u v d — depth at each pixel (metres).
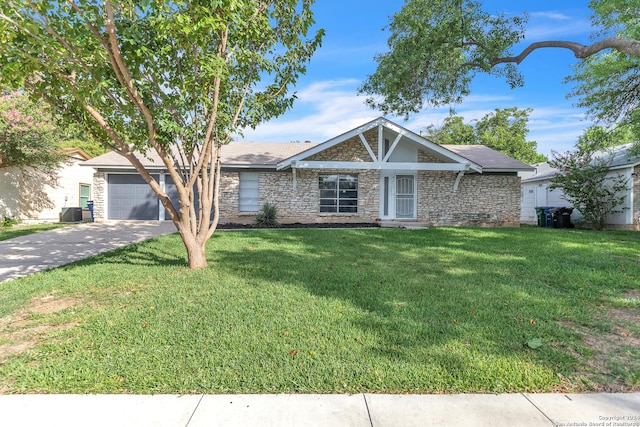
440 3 9.95
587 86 13.60
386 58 11.17
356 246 9.60
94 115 5.59
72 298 5.07
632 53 7.62
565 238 11.41
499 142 34.78
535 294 5.17
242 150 18.16
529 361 3.17
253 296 5.00
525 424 2.37
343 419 2.42
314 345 3.46
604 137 14.89
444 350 3.36
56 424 2.36
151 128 5.63
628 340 3.66
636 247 9.52
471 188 16.84
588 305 4.74
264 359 3.18
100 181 16.38
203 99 5.79
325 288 5.43
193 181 6.63
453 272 6.55
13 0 4.37
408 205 16.84
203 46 5.14
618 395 2.71
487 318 4.20
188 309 4.47
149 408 2.54
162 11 4.82
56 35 4.73
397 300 4.88
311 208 16.39
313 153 14.70
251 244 9.84
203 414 2.47
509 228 15.06
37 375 2.93
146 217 16.66
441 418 2.43
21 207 17.34
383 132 16.33
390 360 3.16
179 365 3.08
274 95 7.10
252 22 5.73
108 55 4.97
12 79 4.95
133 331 3.79
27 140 14.73
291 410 2.52
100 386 2.79
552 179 17.28
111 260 7.67
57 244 10.20
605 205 16.05
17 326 4.06
